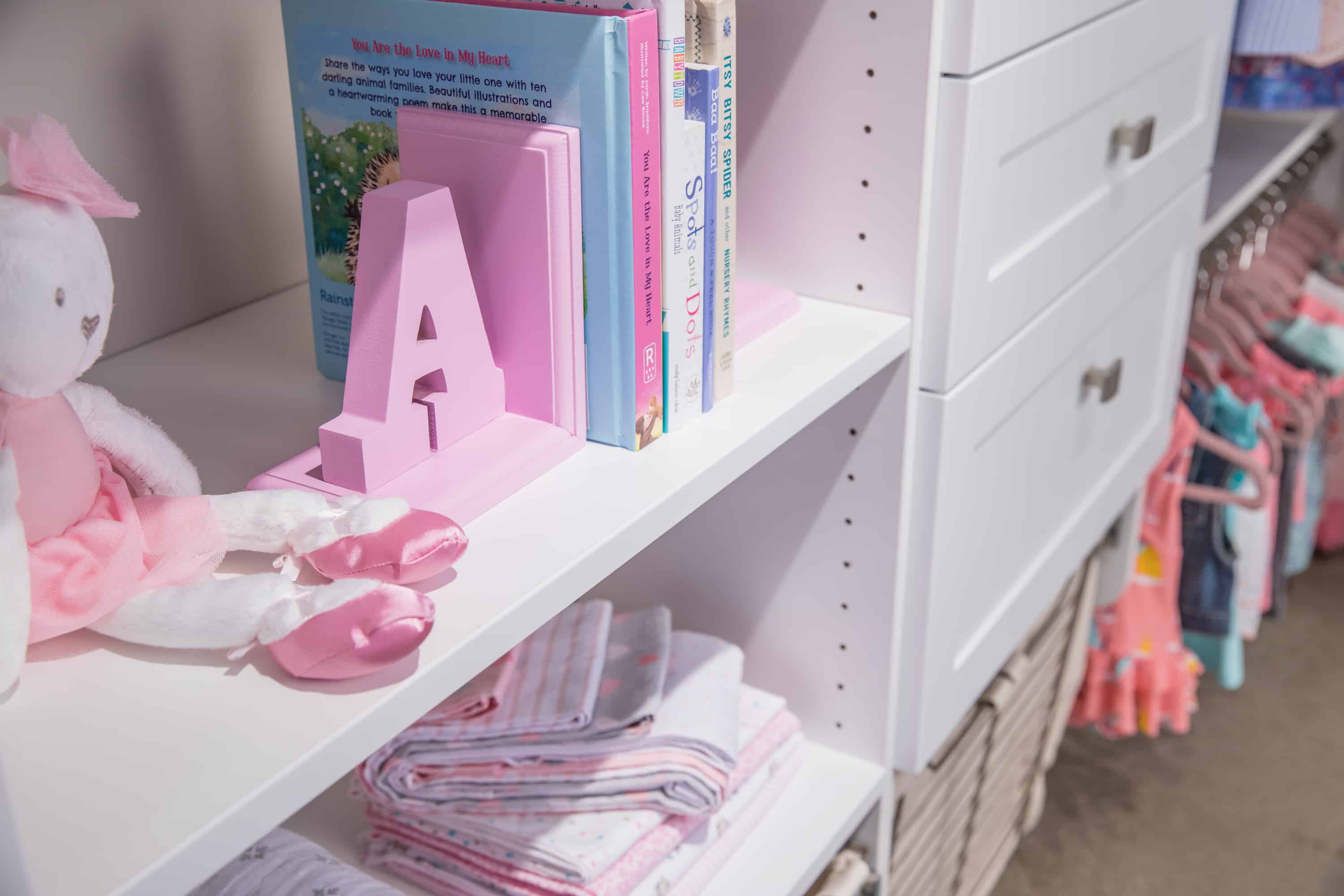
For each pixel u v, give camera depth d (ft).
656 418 2.22
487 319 2.15
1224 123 6.44
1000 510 3.56
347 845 2.99
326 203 2.40
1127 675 5.52
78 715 1.53
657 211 2.06
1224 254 6.01
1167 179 4.19
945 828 4.40
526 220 2.02
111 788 1.40
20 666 1.50
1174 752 6.41
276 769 1.43
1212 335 5.97
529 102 2.01
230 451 2.25
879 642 3.21
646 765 2.74
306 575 1.82
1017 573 3.88
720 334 2.32
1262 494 5.49
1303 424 6.20
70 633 1.71
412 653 1.63
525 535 1.92
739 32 2.80
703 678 3.03
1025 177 3.07
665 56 1.95
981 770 4.60
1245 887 5.51
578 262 2.05
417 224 1.88
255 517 1.79
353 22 2.17
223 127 2.90
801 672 3.40
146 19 2.65
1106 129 3.54
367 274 1.90
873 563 3.12
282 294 3.17
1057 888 5.51
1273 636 7.37
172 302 2.87
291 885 2.39
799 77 2.76
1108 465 4.58
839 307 2.90
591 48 1.90
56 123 1.54
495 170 2.01
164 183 2.78
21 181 1.47
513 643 1.75
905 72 2.61
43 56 2.47
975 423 3.13
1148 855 5.71
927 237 2.76
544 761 2.76
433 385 2.07
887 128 2.68
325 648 1.54
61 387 1.59
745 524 3.28
